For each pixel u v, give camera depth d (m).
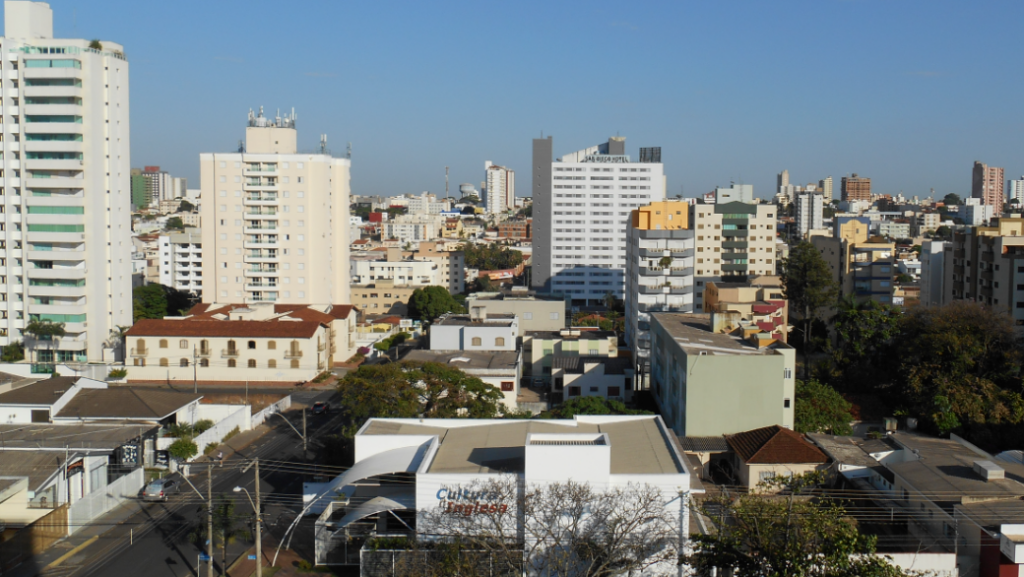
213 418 92.31
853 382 96.69
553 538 48.03
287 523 63.88
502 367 102.69
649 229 132.50
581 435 52.75
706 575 46.00
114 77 129.00
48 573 54.88
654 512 48.44
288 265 144.62
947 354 85.94
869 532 60.34
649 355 117.56
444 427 63.16
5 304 127.44
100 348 128.50
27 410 79.69
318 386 118.81
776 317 114.75
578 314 190.00
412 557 48.88
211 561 52.16
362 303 191.62
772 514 44.84
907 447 71.38
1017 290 120.25
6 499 59.41
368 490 58.06
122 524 63.84
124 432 75.50
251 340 120.88
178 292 177.38
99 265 127.88
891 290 149.75
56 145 123.25
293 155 143.12
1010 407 78.81
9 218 126.00
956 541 52.06
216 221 144.88
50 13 128.12
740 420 77.00
